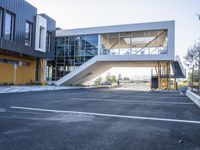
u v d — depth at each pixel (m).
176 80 26.48
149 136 3.98
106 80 53.00
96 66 27.47
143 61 25.22
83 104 9.13
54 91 18.11
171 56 23.25
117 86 37.94
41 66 27.17
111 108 7.96
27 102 9.41
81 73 26.58
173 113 6.89
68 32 27.80
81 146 3.34
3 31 17.86
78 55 27.38
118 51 25.17
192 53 21.44
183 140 3.75
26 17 21.28
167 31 23.86
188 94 14.64
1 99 10.44
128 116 6.18
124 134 4.11
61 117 5.84
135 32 25.56
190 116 6.31
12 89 17.17
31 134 4.01
